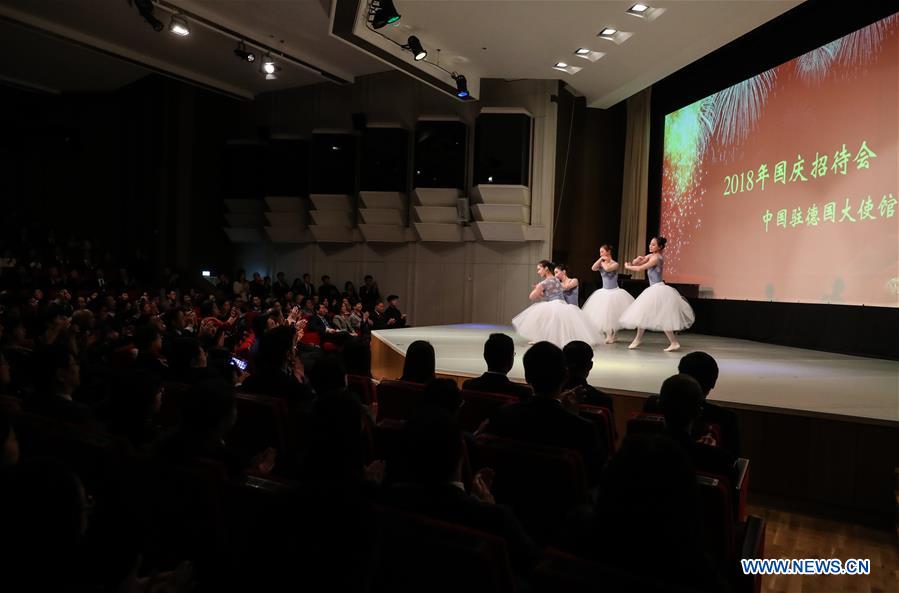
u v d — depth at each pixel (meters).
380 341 8.26
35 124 14.23
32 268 12.08
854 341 6.79
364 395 3.38
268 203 13.37
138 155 14.02
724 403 4.07
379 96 12.79
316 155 12.88
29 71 13.27
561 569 1.17
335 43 10.81
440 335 8.41
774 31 8.12
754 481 3.98
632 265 7.31
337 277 13.25
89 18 10.09
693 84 9.85
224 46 11.20
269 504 1.52
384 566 1.34
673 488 1.25
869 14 6.66
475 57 9.23
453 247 12.12
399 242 12.66
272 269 13.95
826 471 3.76
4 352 3.88
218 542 1.62
